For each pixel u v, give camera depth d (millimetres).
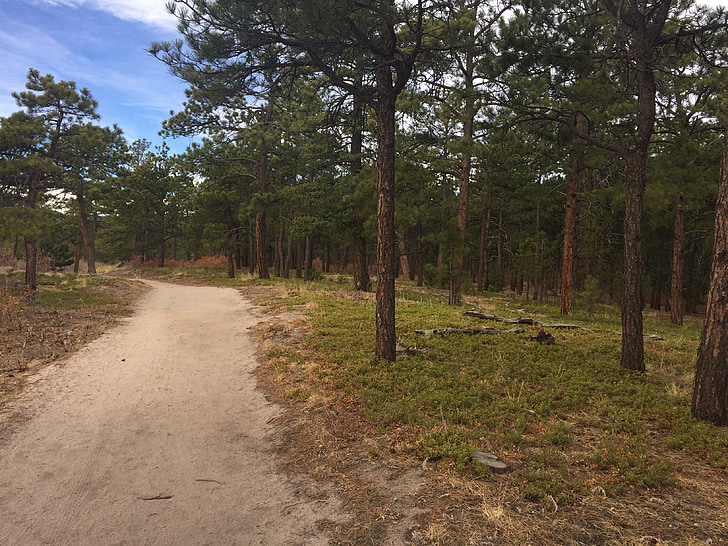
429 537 3346
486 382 7016
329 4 6812
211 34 7895
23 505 4129
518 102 9242
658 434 5234
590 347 9766
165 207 40250
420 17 7789
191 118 25344
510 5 9164
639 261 8070
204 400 6840
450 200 18625
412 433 5191
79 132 16703
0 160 14367
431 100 15258
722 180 5473
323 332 10367
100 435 5613
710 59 9555
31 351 8836
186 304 16469
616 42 8484
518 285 35031
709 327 5559
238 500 4188
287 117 23734
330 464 4703
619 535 3270
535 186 28391
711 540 3162
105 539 3656
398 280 36188
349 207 20328
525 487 3902
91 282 21203
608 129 10328
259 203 24969
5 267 23453
